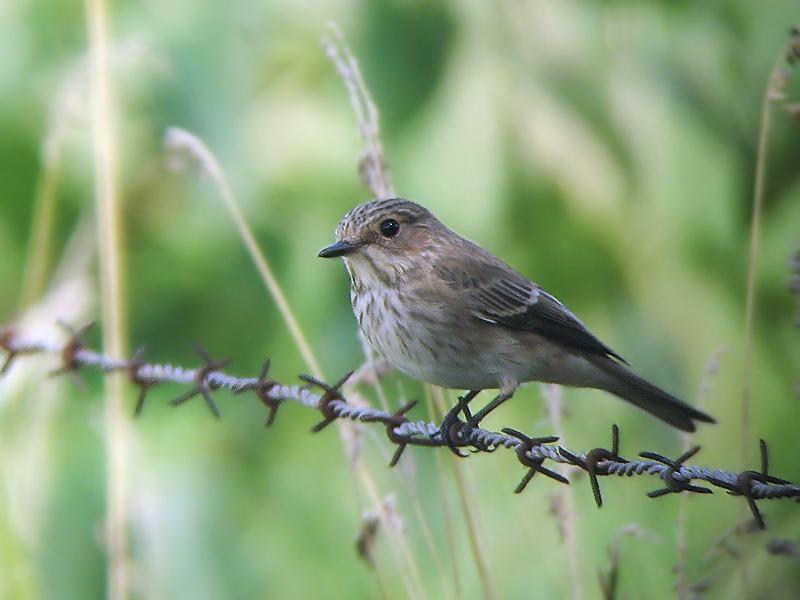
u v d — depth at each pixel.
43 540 10.63
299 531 12.23
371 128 9.42
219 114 12.09
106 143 10.17
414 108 11.94
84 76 10.41
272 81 12.18
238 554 11.82
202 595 11.45
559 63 11.72
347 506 12.23
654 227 11.84
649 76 12.01
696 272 12.20
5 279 12.89
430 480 11.22
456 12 11.86
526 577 10.50
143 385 9.28
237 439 12.86
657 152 11.77
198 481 12.07
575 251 11.80
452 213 11.50
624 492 11.55
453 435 8.34
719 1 12.72
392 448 11.05
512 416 11.36
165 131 12.14
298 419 12.82
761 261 12.59
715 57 12.35
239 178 12.10
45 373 10.16
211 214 12.70
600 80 11.77
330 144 11.99
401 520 8.59
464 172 11.53
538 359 9.29
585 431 12.31
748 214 12.66
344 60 12.04
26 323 9.90
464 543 11.01
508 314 9.19
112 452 9.44
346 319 12.36
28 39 12.14
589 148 11.55
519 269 11.74
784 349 12.59
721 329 12.36
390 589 11.12
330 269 12.25
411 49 11.98
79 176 12.58
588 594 10.46
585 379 9.42
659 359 12.38
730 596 9.47
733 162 12.33
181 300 13.30
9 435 10.05
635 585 10.70
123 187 12.52
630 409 12.38
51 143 10.55
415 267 9.22
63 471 10.98
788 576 9.41
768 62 12.73
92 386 11.73
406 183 11.67
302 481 12.51
